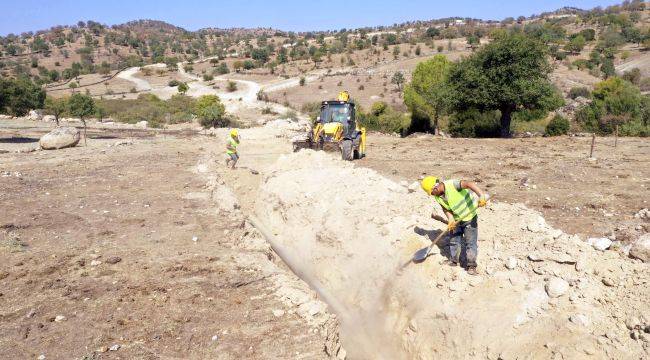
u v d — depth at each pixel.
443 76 34.12
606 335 4.93
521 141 23.89
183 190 13.84
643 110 30.00
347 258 8.20
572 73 81.06
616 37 111.06
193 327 6.50
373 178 10.71
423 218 8.12
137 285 7.64
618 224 9.61
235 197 12.98
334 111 18.67
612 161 16.56
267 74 113.31
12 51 168.50
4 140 26.89
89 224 10.68
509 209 8.09
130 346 6.04
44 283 7.62
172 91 93.12
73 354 5.84
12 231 10.12
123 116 48.72
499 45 27.78
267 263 8.60
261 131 32.19
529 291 5.78
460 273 6.46
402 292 6.80
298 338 6.28
